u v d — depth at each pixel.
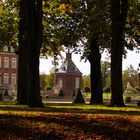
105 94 106.25
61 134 13.47
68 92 117.81
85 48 41.84
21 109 23.12
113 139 13.16
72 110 22.55
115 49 29.52
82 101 47.31
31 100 27.27
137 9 35.09
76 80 126.25
